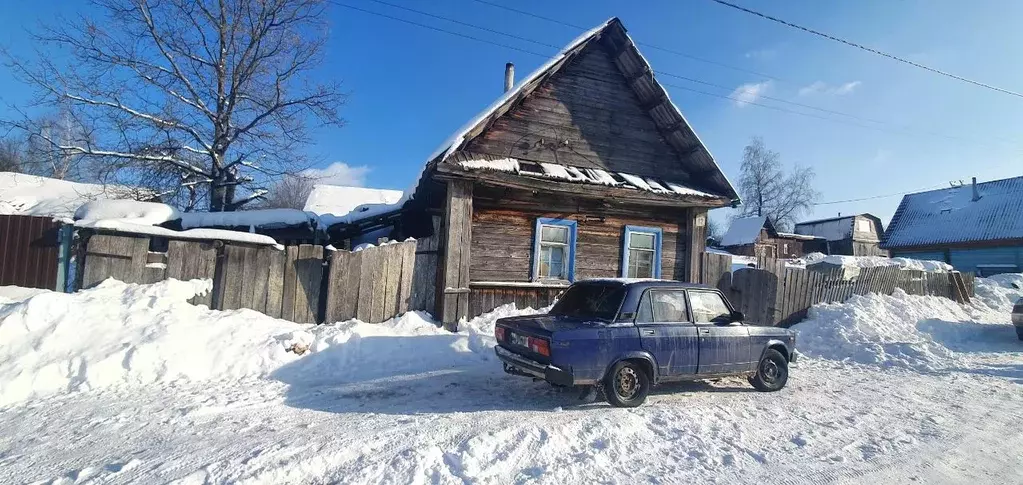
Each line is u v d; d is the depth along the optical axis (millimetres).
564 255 11836
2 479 3812
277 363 7336
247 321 8094
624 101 12797
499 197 11180
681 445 4793
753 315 13008
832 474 4258
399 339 8500
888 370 9125
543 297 11445
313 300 9305
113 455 4270
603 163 12414
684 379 6441
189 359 6918
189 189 18391
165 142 16859
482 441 4598
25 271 8312
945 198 34469
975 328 13422
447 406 5938
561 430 5008
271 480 3814
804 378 8266
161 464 4062
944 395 7191
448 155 9648
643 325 6246
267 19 17828
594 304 6656
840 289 14500
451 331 9938
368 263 9609
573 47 11742
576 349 5727
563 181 10555
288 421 5234
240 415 5395
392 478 3885
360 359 7855
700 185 13281
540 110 11844
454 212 10180
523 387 6891
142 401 5746
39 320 6785
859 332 11852
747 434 5180
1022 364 9672
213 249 8836
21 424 4996
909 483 4141
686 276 12992
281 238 13422
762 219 47156
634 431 5117
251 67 17891
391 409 5770
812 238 48969
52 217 8461
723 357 6711
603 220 12195
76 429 4879
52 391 6035
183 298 8367
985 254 29438
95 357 6477
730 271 13469
